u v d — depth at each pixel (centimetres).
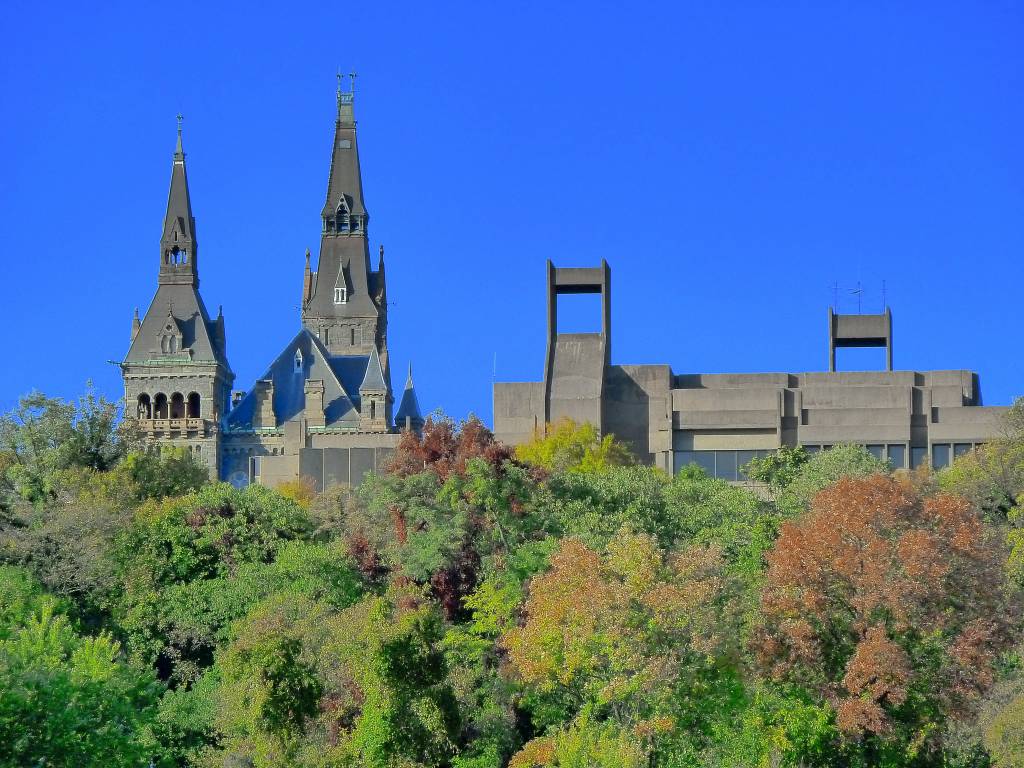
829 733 10500
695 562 10694
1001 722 10519
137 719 9981
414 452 14775
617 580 10569
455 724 10881
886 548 10662
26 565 14112
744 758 10344
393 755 10700
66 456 19412
